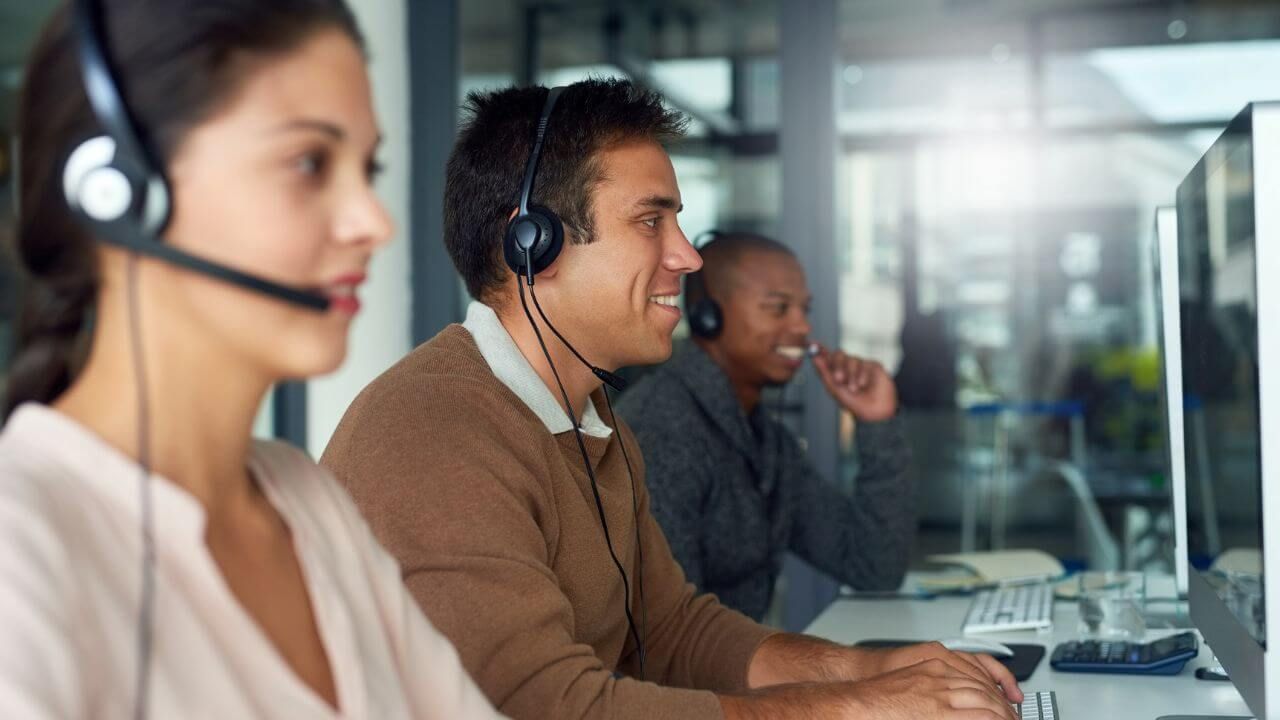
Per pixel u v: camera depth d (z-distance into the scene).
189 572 0.62
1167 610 2.09
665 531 2.02
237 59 0.62
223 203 0.62
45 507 0.56
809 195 3.57
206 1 0.62
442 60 3.72
